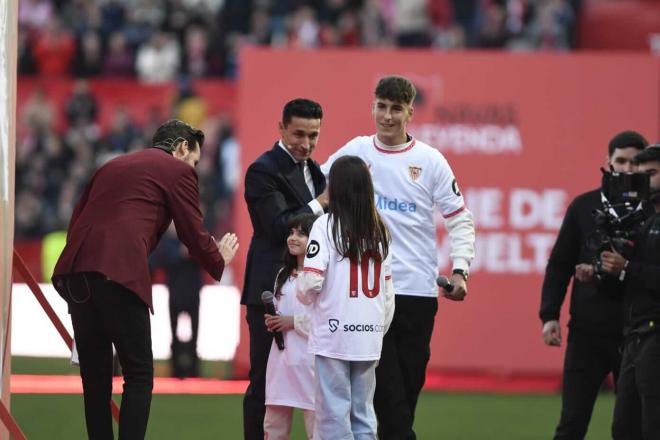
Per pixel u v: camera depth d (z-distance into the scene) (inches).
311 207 915.4
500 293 1626.5
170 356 1684.3
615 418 892.6
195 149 912.3
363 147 933.2
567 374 960.3
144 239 840.3
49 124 2559.1
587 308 949.8
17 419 1267.2
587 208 969.5
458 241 930.1
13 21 931.3
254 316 933.2
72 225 857.5
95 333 850.8
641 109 1616.6
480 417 1365.7
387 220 920.3
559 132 1620.3
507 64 1619.1
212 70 2716.5
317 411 834.2
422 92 1621.6
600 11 2541.8
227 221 2432.3
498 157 1621.6
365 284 836.0
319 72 1601.9
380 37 2625.5
